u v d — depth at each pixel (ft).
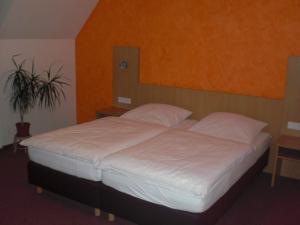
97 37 15.98
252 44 12.33
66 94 16.89
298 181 12.09
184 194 7.66
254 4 12.03
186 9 13.38
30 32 14.46
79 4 14.88
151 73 14.79
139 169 8.23
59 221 9.21
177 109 13.33
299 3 11.29
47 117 16.12
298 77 11.57
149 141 10.11
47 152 9.91
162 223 8.07
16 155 13.87
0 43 13.62
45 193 10.77
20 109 14.10
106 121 12.32
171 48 14.05
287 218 9.61
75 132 10.77
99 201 9.16
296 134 12.00
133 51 14.82
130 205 8.52
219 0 12.64
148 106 13.50
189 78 13.88
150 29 14.38
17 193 10.74
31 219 9.28
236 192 9.53
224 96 13.03
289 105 11.91
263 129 12.51
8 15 12.88
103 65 16.07
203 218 7.72
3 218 9.29
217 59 13.12
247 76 12.66
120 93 15.65
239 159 9.36
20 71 14.01
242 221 9.39
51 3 13.82
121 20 15.06
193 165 8.39
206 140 10.37
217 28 12.88
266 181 12.01
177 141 10.18
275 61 12.04
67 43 16.51
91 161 8.96
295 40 11.57
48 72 15.66
